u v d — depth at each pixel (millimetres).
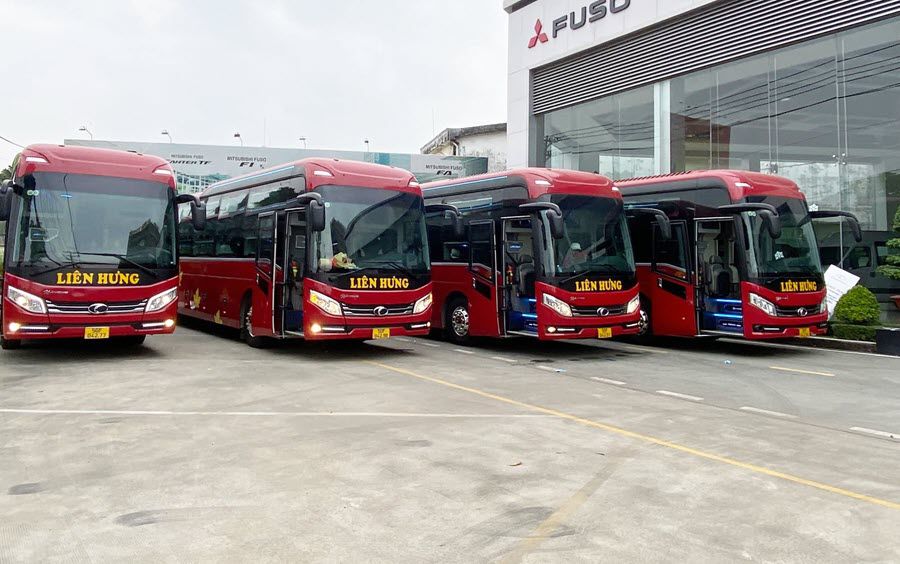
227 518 4891
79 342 14766
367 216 12797
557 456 6457
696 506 5188
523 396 9453
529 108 27141
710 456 6520
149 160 12688
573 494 5426
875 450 6820
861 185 16906
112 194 12055
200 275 17078
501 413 8320
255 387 9883
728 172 14156
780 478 5871
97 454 6441
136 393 9344
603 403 9023
